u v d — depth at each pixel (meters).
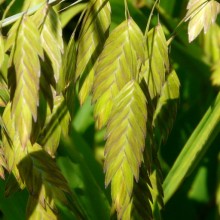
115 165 0.21
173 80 0.25
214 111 0.32
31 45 0.21
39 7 0.23
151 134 0.23
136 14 0.40
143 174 0.23
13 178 0.24
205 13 0.24
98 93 0.22
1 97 0.23
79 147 0.39
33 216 0.23
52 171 0.23
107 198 0.36
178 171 0.34
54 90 0.22
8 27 0.26
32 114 0.21
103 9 0.23
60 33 0.22
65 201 0.23
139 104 0.21
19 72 0.21
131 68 0.22
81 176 0.36
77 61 0.23
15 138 0.23
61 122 0.24
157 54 0.23
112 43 0.22
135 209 0.23
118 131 0.21
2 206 0.33
